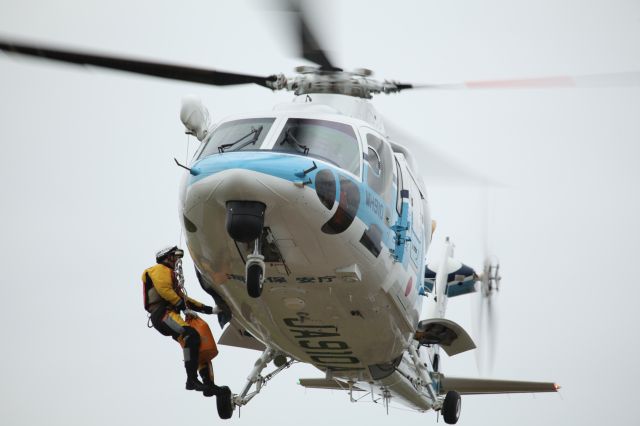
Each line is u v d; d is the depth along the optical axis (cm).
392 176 4403
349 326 4575
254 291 3844
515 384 6106
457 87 4691
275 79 4812
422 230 5009
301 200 3822
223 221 3906
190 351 4566
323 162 3947
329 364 5100
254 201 3806
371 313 4491
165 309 4594
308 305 4400
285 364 5391
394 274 4434
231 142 4075
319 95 4741
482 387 6162
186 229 4091
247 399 5250
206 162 3919
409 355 5588
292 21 4509
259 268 3856
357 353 4891
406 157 5038
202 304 4725
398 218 4491
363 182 4078
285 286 4256
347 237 4009
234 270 4209
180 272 4591
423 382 5544
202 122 4331
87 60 4062
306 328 4641
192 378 4578
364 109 4753
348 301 4353
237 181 3766
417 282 4856
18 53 3944
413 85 4884
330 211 3897
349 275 4122
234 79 4662
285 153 3934
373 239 4156
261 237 3947
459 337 5453
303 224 3888
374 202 4147
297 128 4078
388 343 4847
